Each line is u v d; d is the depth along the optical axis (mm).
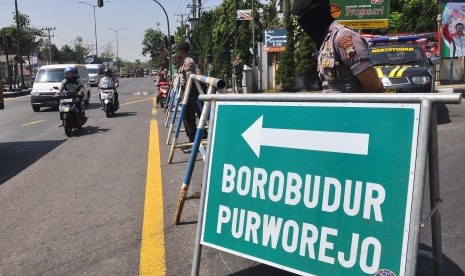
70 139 11328
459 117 10977
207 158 3332
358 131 2652
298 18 3461
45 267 3930
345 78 3312
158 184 6367
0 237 4703
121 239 4430
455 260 3688
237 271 3678
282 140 2969
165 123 13203
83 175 7234
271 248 2924
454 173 6074
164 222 4828
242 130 3178
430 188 2820
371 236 2535
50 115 18109
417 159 2432
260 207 3010
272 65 26594
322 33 3412
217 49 35938
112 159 8406
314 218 2766
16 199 6102
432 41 19094
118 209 5355
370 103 2629
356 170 2635
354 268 2576
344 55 3217
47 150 9875
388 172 2520
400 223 2447
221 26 36344
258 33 33312
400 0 26906
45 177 7281
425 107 2434
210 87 5559
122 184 6508
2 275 3824
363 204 2586
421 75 10094
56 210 5480
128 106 20516
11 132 13398
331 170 2732
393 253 2449
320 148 2793
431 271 3557
